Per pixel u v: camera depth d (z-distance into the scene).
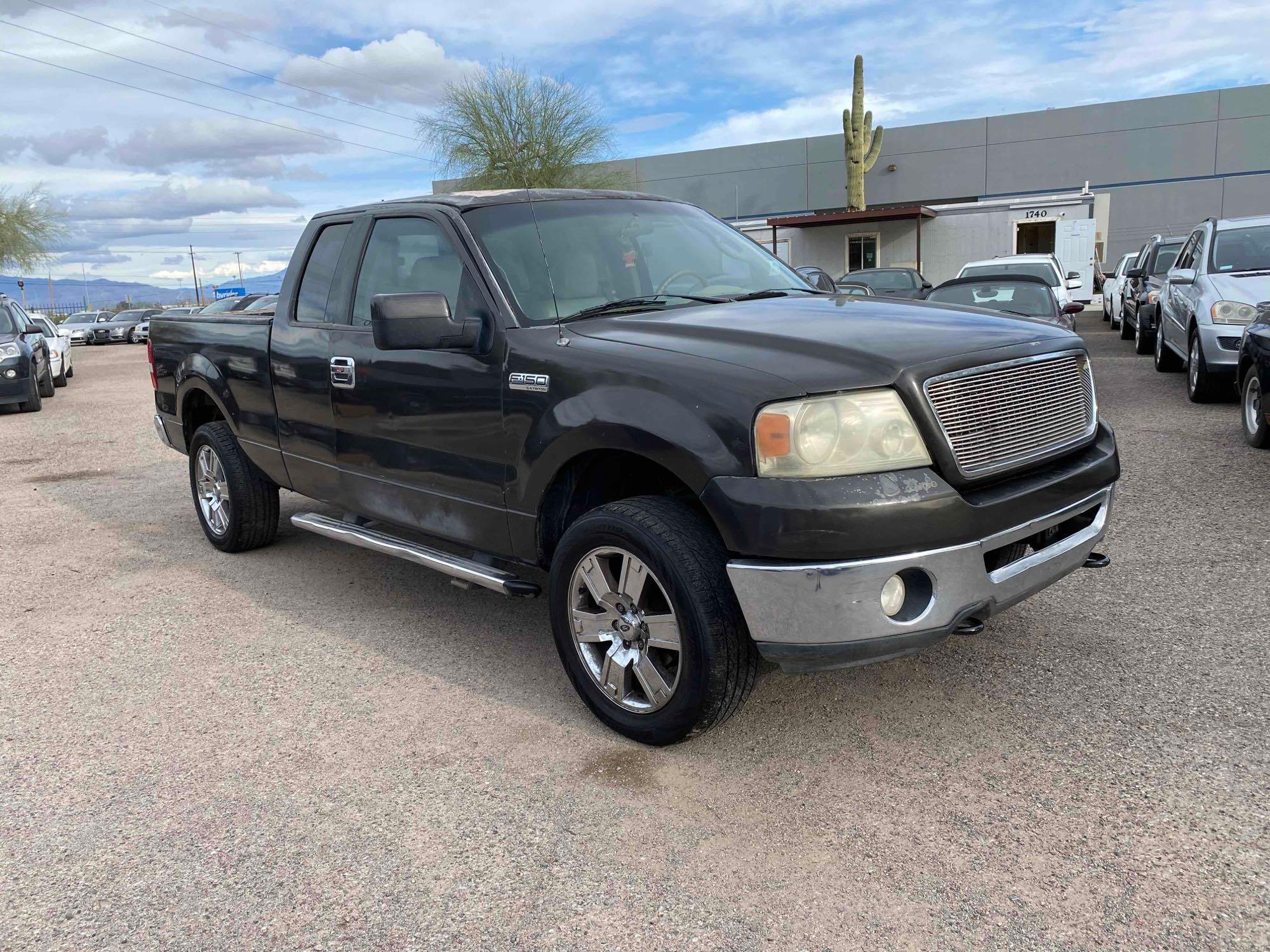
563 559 3.16
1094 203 25.73
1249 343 6.92
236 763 3.09
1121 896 2.25
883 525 2.57
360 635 4.20
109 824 2.75
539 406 3.21
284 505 6.68
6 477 8.52
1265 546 4.75
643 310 3.51
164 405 5.84
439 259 3.76
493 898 2.36
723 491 2.66
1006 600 2.88
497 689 3.58
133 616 4.54
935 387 2.69
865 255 28.94
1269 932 2.11
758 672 2.91
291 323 4.54
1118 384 11.09
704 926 2.22
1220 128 39.16
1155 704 3.19
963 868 2.39
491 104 33.28
